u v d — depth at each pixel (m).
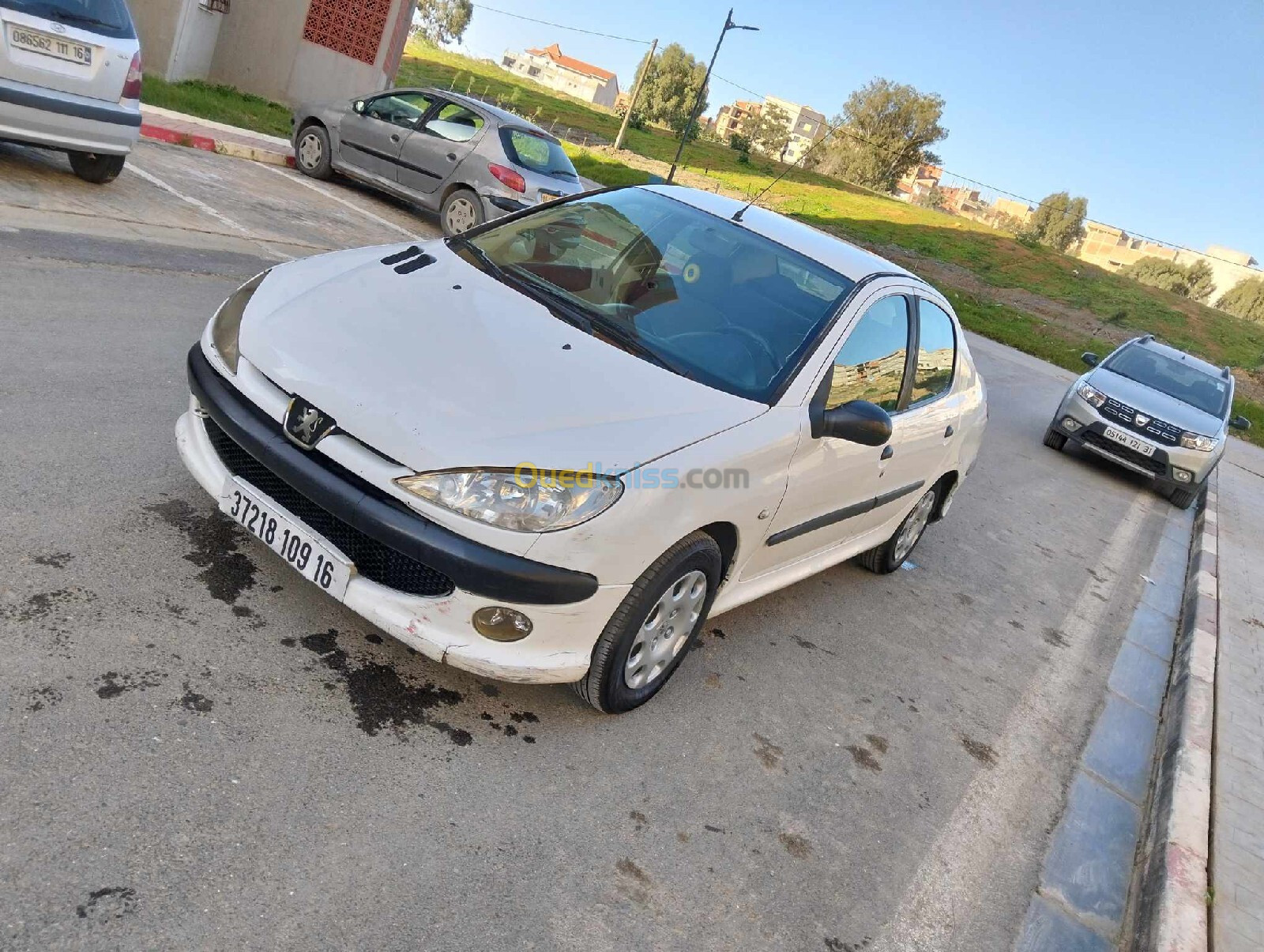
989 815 3.71
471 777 2.85
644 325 3.53
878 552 5.52
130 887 2.09
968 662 5.05
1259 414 27.55
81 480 3.58
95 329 5.11
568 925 2.46
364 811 2.57
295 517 2.96
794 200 47.53
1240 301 75.50
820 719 3.96
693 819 3.06
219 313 3.43
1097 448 11.53
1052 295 43.34
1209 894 3.31
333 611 3.36
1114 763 4.47
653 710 3.56
